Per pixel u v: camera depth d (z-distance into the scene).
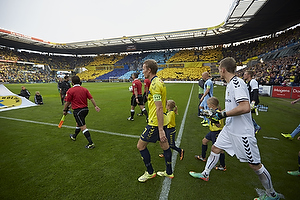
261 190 2.02
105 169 2.46
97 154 2.95
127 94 13.30
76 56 54.41
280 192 1.99
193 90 16.08
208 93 4.70
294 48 18.44
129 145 3.34
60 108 7.34
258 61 26.19
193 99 9.80
